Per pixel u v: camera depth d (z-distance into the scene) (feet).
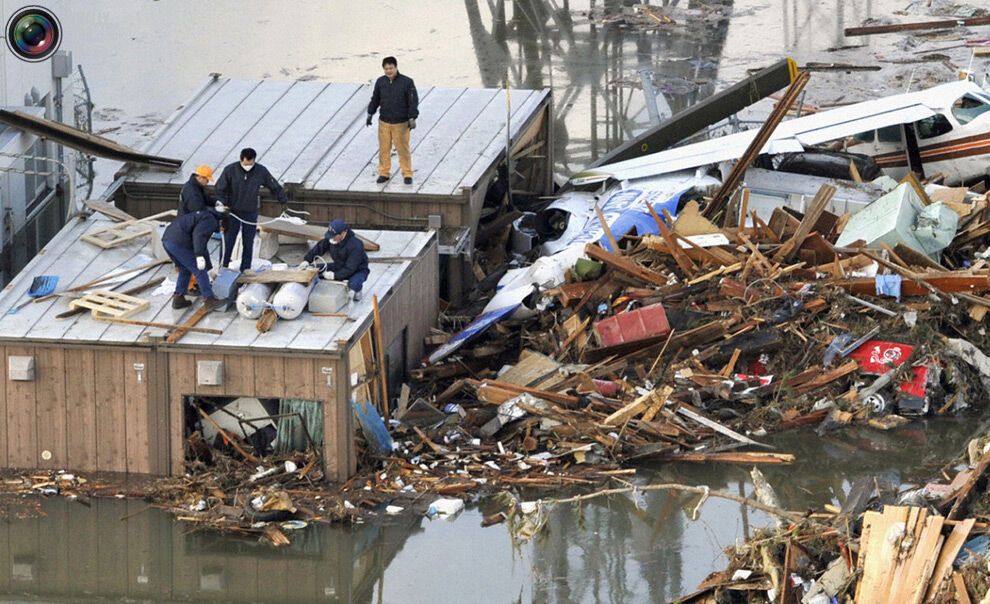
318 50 332.39
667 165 221.87
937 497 142.51
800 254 195.83
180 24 351.25
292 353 158.40
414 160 214.90
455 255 200.23
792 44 323.16
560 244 213.05
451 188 204.33
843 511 142.61
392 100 201.05
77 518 156.97
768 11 348.38
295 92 238.89
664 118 285.23
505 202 225.15
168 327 163.53
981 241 202.80
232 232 171.22
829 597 128.26
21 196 223.92
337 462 161.89
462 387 181.37
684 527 155.12
